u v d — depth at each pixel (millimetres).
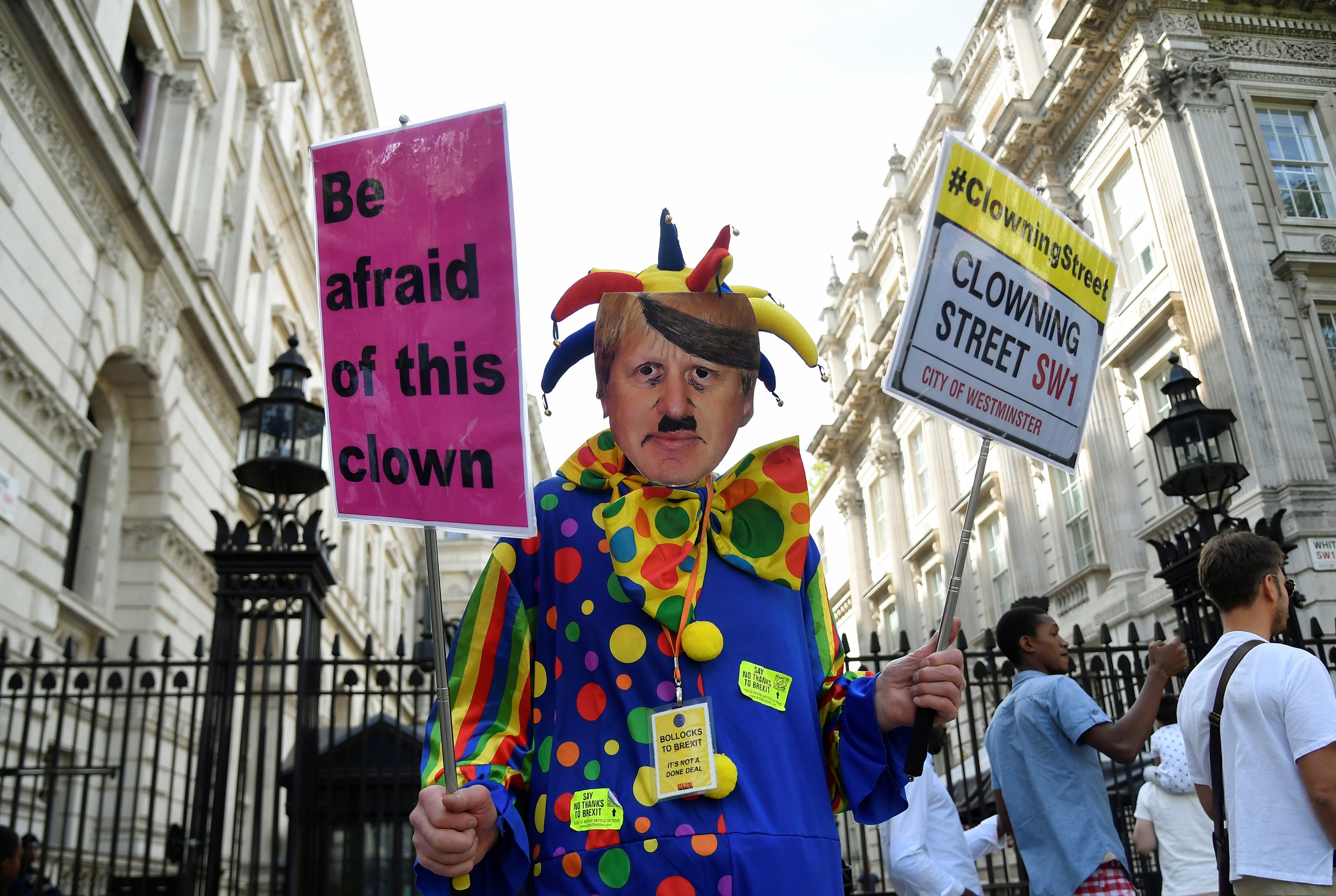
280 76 19125
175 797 11836
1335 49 15391
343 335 2043
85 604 10422
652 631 2018
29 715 5898
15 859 4820
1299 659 2613
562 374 2385
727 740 1914
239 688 10766
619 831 1854
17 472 8891
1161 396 15062
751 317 2234
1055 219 2576
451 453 1943
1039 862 3336
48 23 9125
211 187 14781
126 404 12469
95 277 10719
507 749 2016
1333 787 2436
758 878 1797
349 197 2088
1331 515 12094
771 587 2139
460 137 2049
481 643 2104
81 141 10148
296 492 6105
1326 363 13180
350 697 5953
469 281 2004
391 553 31453
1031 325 2471
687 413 2143
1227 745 2668
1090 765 3416
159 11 13484
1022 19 20109
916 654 2115
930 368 2283
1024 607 3887
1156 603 14406
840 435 29625
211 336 14039
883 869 5793
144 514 12547
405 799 6629
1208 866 4363
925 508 24641
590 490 2221
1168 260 14539
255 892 5125
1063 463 2465
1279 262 13555
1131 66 15406
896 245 26328
